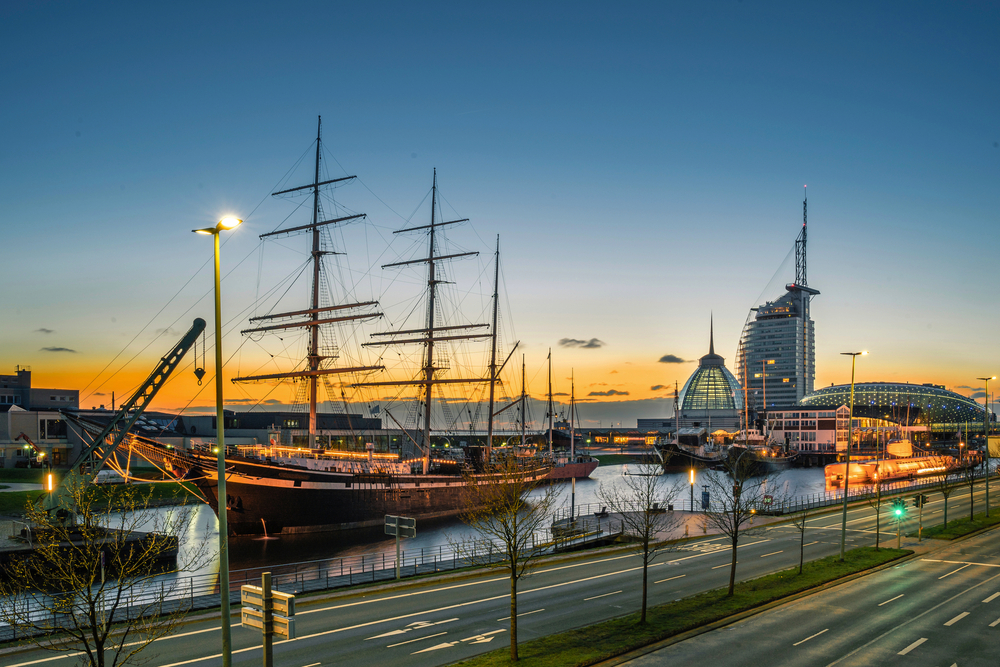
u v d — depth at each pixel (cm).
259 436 15762
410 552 7131
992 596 4212
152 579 5125
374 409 12212
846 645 3222
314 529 8519
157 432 14212
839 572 4822
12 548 4812
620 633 3325
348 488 8825
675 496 12306
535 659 2920
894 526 7494
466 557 5659
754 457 18662
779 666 2927
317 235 10100
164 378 7144
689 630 3447
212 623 3609
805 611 3841
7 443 13000
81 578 2492
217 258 2070
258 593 1873
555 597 4162
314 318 9950
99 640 2158
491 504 4294
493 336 11912
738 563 5316
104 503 9262
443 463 11275
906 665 2953
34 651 3077
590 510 10394
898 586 4494
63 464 13562
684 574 4884
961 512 8688
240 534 8181
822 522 7844
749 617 3719
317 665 2875
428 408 11562
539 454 16012
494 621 3594
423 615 3725
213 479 7956
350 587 4466
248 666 2859
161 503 10269
